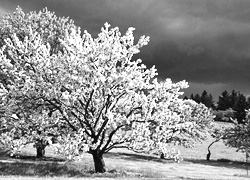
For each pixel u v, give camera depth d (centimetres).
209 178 3145
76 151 2131
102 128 2494
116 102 2639
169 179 2409
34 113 2509
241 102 13825
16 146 2264
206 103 18325
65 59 2402
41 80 2330
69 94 2422
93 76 2298
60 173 2320
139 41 2572
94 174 2369
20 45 2491
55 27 3928
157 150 2500
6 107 2428
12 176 1973
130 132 2506
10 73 2483
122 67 2584
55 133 2503
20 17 3838
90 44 2461
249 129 6144
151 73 2609
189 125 2669
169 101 2525
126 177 2328
